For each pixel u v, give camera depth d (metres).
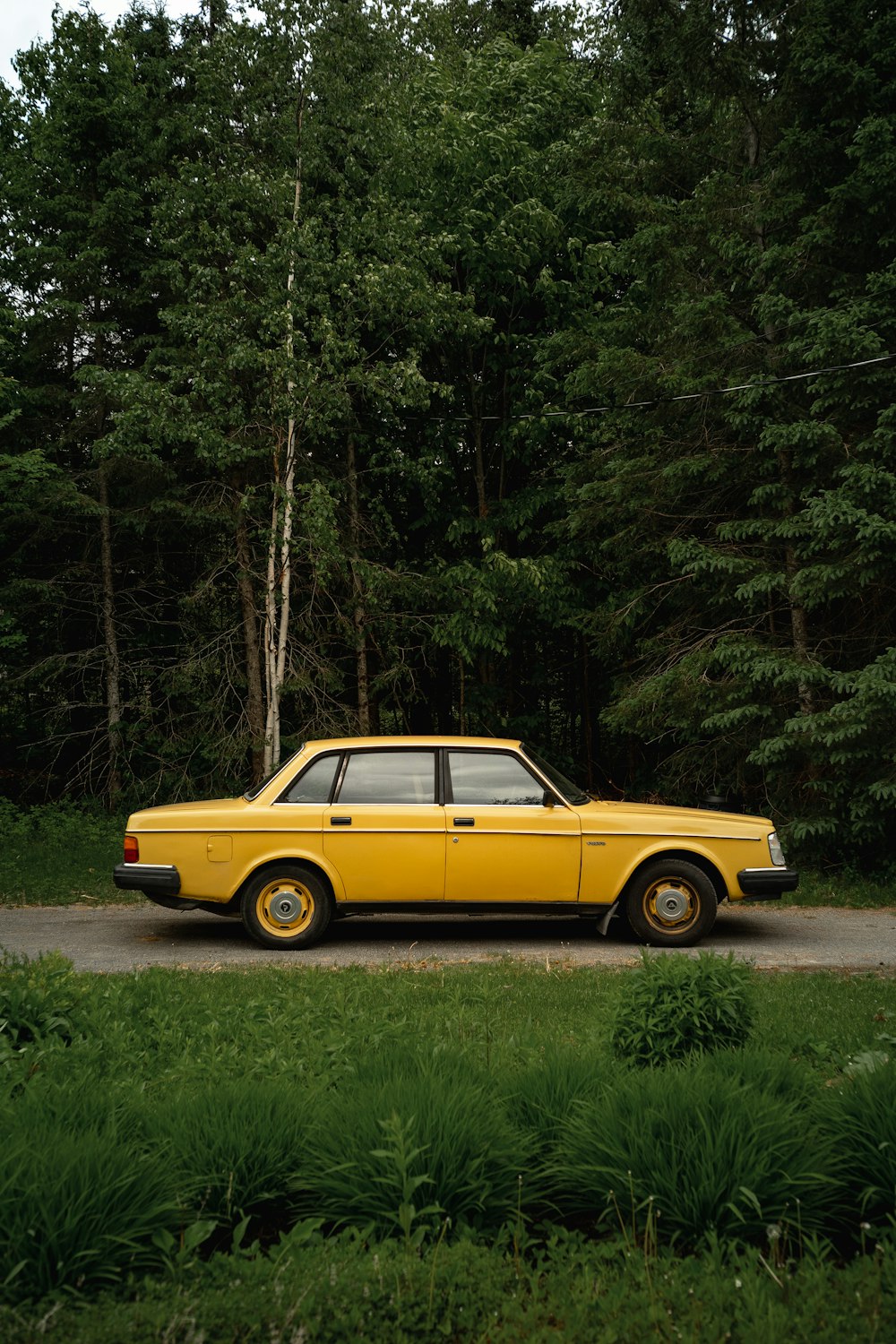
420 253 17.05
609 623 16.22
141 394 16.23
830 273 13.35
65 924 10.28
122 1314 2.69
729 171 15.49
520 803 9.03
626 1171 3.36
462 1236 3.17
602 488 15.12
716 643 14.65
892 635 13.88
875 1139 3.40
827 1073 4.77
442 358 19.62
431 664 21.31
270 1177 3.39
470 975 7.21
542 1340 2.62
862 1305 2.73
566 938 9.47
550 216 17.42
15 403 18.95
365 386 16.73
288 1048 4.99
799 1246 3.21
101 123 19.42
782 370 13.73
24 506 18.69
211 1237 3.27
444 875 8.88
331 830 8.86
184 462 19.73
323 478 18.33
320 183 18.41
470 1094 3.68
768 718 14.05
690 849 9.02
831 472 13.26
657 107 15.94
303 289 16.62
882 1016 5.97
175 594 20.97
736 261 14.23
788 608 14.28
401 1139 3.23
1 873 13.49
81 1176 3.00
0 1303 2.76
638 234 14.83
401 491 20.08
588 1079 4.01
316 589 17.91
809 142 13.39
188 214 17.23
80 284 19.23
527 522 19.66
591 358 16.55
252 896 8.89
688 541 14.14
